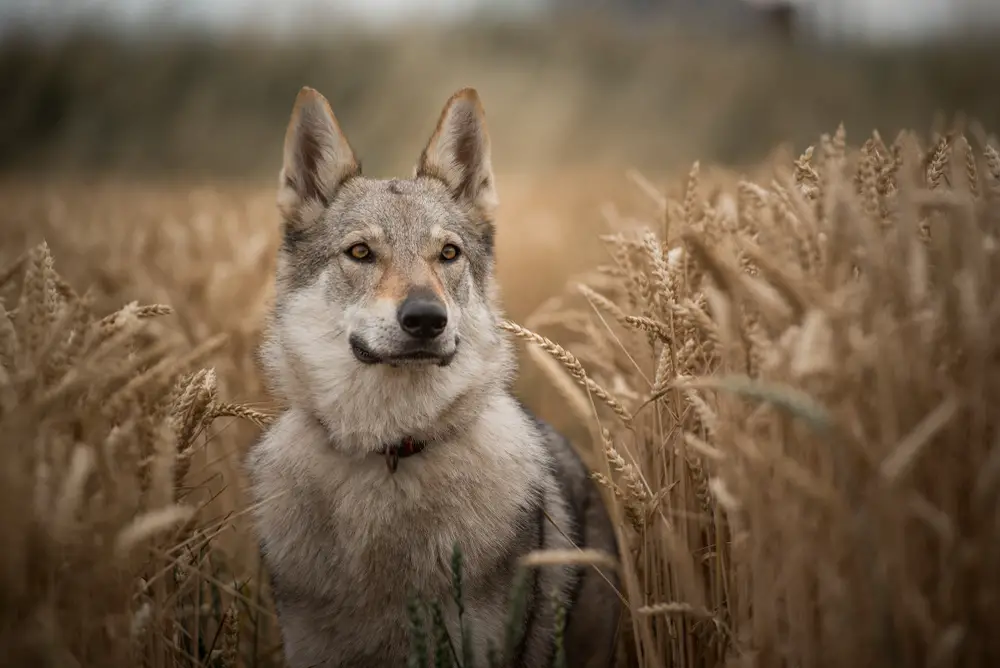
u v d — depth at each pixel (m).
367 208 7.97
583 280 12.22
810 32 104.38
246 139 87.38
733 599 5.97
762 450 5.00
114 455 5.71
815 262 5.63
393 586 6.73
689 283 7.52
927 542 4.61
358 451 7.03
